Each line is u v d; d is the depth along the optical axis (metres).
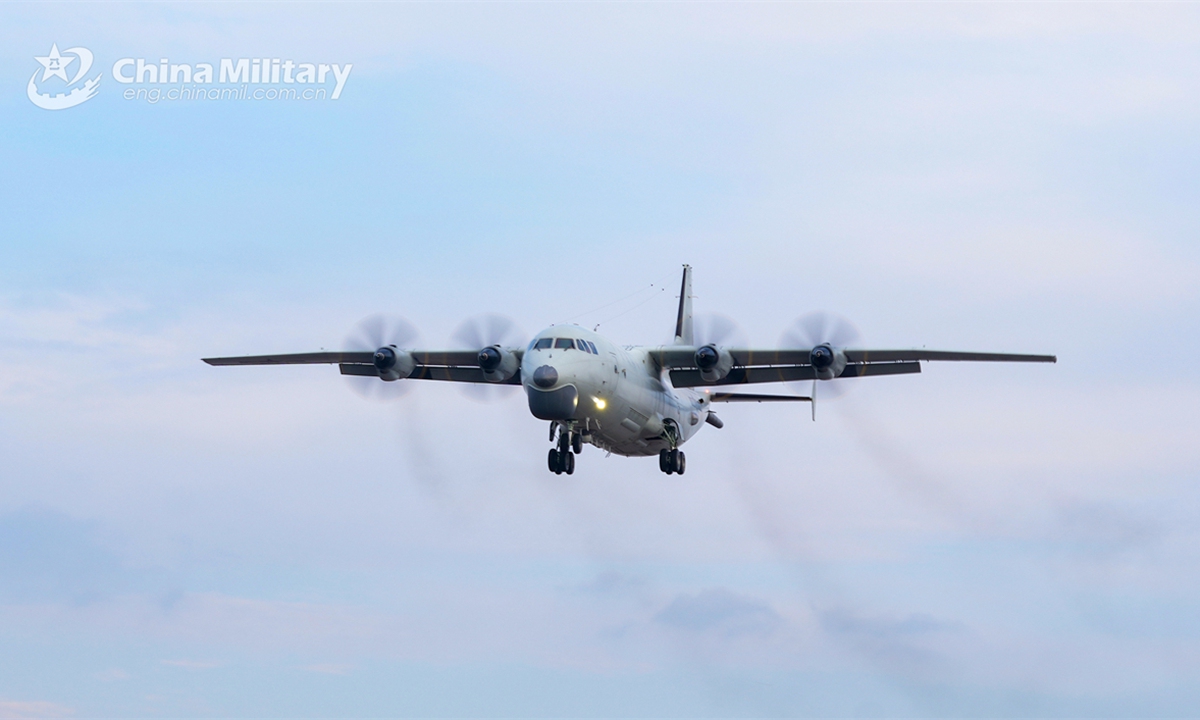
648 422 135.12
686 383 141.38
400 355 138.75
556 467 127.62
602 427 127.62
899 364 133.62
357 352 142.38
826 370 129.88
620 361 126.62
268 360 146.38
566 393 117.62
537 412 118.50
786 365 136.00
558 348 120.00
